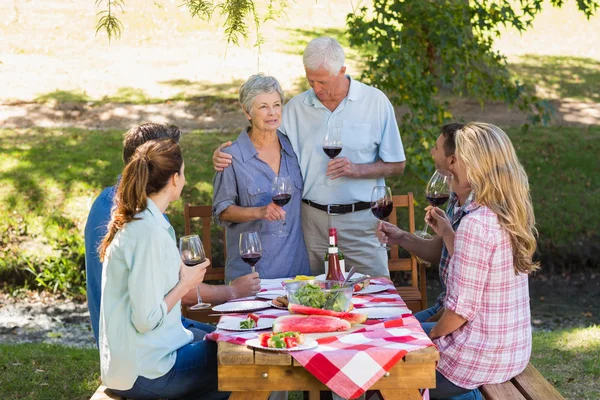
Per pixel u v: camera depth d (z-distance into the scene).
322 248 4.65
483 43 7.80
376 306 3.40
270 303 3.49
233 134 10.28
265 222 4.25
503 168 3.08
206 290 3.62
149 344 3.01
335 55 4.32
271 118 4.19
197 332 3.60
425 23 7.38
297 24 14.75
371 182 4.62
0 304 7.87
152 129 3.40
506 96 7.91
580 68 13.52
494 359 3.12
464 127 3.22
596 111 11.62
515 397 3.01
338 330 2.97
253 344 2.80
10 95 11.57
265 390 2.77
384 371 2.65
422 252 4.01
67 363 5.15
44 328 7.33
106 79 12.38
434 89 7.66
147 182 3.00
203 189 8.85
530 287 8.38
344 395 2.63
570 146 10.09
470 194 3.35
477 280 3.06
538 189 9.28
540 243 8.65
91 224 3.34
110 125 10.78
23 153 9.39
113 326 2.98
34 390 4.62
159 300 2.96
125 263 2.95
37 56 13.16
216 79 12.45
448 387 3.21
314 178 4.57
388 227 4.04
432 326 3.56
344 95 4.54
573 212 8.91
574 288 8.31
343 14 15.17
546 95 12.24
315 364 2.66
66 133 10.16
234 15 4.34
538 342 5.42
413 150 7.54
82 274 8.19
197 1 4.31
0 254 8.14
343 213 4.58
